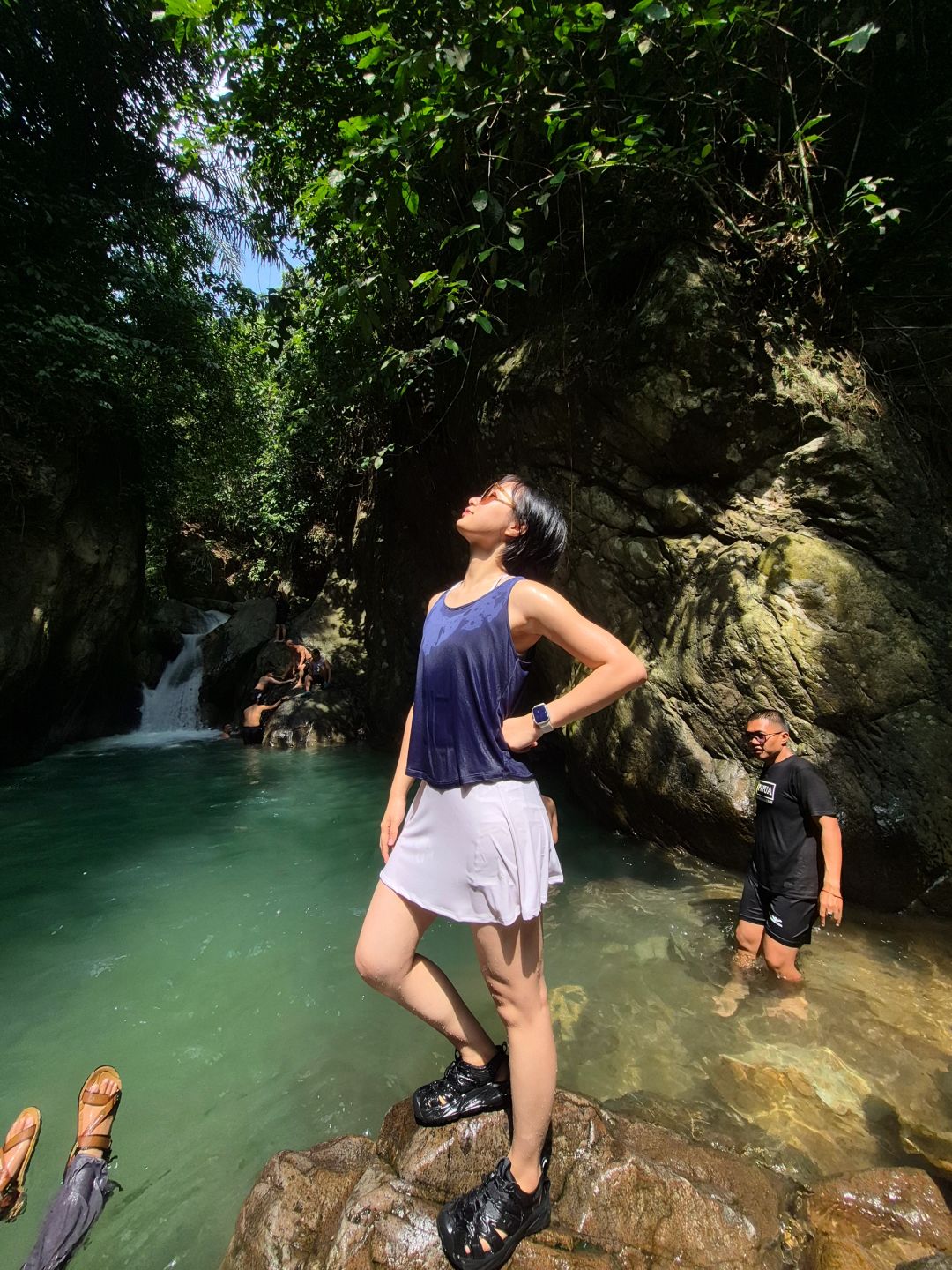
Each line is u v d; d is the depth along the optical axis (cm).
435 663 139
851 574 358
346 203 369
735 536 403
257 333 897
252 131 521
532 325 503
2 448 674
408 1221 139
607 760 438
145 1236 158
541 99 346
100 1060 226
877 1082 206
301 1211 148
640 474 439
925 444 394
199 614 1354
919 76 388
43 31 688
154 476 1025
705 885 376
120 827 498
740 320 390
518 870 127
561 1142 159
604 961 287
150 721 1053
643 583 441
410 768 145
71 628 791
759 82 402
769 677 359
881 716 339
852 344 405
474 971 283
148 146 813
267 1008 258
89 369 723
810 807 277
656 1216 144
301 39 440
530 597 134
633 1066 214
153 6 677
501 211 356
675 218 405
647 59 346
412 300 573
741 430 396
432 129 338
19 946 310
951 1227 147
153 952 304
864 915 333
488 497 154
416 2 345
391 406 715
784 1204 155
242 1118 197
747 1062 216
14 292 679
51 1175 179
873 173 412
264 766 739
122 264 796
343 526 1119
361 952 145
